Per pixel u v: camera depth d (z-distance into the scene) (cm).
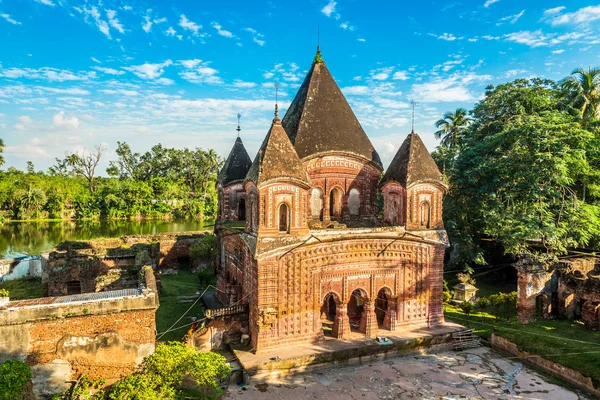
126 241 3466
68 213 7250
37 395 1293
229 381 1522
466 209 3094
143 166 8744
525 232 2397
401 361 1753
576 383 1548
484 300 2447
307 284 1736
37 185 7231
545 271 2211
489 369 1689
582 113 3122
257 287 1645
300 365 1617
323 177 2059
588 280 2056
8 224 6481
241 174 2488
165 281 3034
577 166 2541
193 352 1324
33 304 1310
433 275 2020
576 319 2209
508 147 2784
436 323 2030
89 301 1338
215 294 2570
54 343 1310
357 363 1717
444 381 1576
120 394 1157
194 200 7575
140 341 1396
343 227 1961
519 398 1459
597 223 2559
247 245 1716
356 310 2172
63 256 2448
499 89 3250
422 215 2022
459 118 4134
